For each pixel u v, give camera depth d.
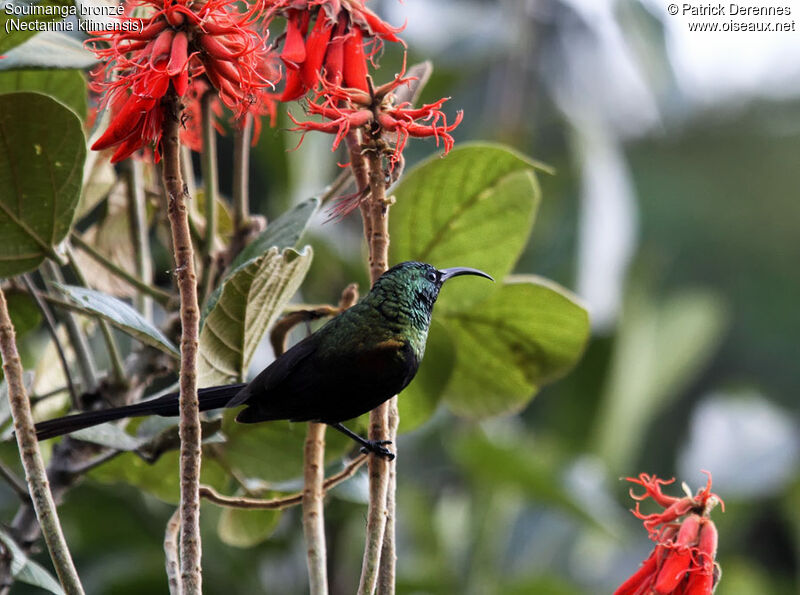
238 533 5.72
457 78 10.62
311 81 3.99
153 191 5.79
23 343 7.58
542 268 11.12
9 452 8.39
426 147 11.93
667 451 21.88
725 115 28.42
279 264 4.09
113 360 4.91
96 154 5.79
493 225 5.51
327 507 8.25
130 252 6.07
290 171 8.71
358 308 4.41
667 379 13.01
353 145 4.03
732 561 14.14
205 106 4.65
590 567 12.22
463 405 6.26
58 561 3.31
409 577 10.43
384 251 3.84
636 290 11.88
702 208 27.12
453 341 5.47
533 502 11.84
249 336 4.32
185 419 3.42
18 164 4.18
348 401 4.23
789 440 13.25
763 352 26.27
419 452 11.51
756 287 26.45
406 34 10.41
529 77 12.09
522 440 10.94
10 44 4.58
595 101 12.33
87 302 4.02
